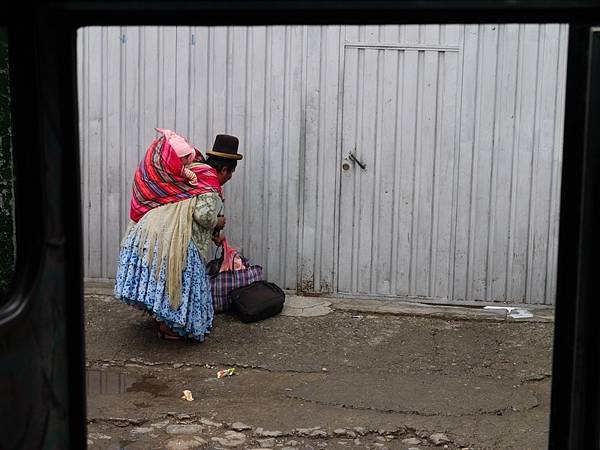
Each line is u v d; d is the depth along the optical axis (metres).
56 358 1.69
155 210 4.93
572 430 1.59
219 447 3.71
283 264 6.15
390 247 6.02
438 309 5.82
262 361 4.88
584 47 1.51
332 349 5.09
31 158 1.65
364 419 4.02
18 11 1.61
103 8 1.60
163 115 6.17
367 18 1.58
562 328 1.59
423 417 4.06
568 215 1.57
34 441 1.66
